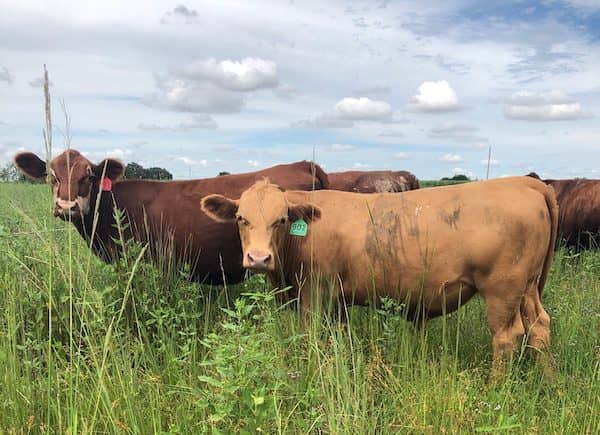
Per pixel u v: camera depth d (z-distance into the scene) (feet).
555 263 25.61
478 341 16.62
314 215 16.06
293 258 16.90
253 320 17.26
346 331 16.02
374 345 13.78
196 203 20.99
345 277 16.48
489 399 12.19
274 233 15.87
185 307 16.78
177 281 17.61
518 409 11.91
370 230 15.88
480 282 15.14
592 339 15.64
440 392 11.50
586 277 23.21
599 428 10.82
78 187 19.40
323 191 17.40
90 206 20.42
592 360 14.64
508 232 14.66
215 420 9.27
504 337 15.11
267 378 11.14
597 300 18.99
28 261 15.98
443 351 13.84
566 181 35.81
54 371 12.07
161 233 20.85
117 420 9.88
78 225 20.93
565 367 14.15
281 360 11.89
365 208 16.31
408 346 13.87
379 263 15.72
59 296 14.71
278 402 10.71
